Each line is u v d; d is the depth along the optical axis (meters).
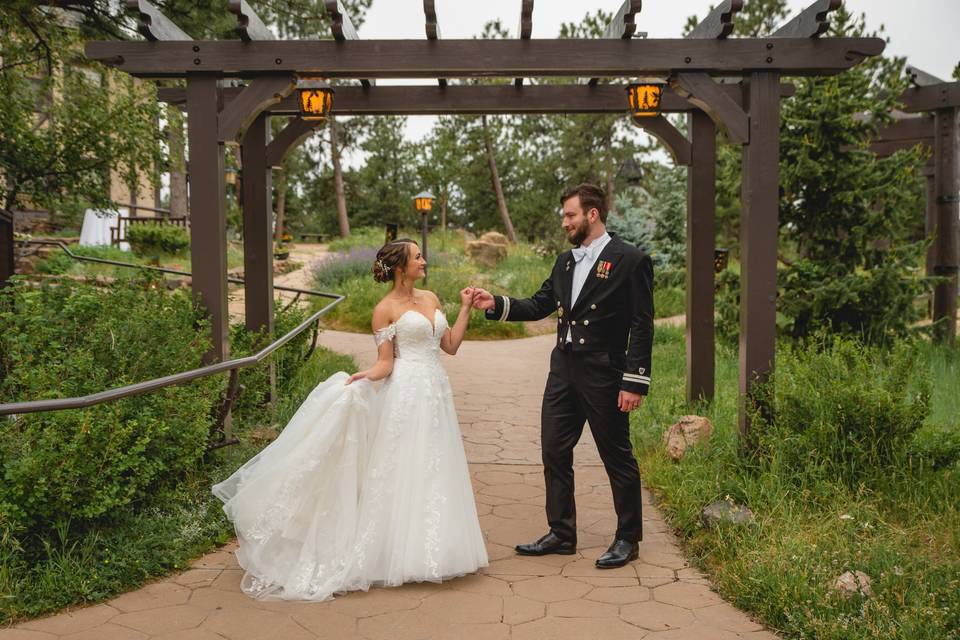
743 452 4.64
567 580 3.49
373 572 3.38
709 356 6.46
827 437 4.35
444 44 4.66
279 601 3.24
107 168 9.84
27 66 9.47
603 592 3.36
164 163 10.25
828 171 9.06
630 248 3.68
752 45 4.58
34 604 3.12
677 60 4.61
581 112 6.82
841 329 8.94
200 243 4.86
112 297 5.00
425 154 29.59
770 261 4.68
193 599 3.26
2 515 3.25
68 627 2.97
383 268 3.70
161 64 4.72
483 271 18.55
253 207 6.50
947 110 10.44
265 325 6.53
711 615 3.13
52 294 4.87
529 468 5.51
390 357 3.66
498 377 9.30
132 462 3.67
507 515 4.48
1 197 9.44
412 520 3.39
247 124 4.86
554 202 32.44
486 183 35.12
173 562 3.58
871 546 3.51
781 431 4.49
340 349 10.24
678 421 5.47
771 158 4.66
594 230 3.79
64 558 3.33
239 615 3.10
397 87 6.75
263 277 6.50
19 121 9.18
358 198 40.56
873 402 4.33
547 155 32.88
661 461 5.05
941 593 3.01
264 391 6.12
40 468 3.38
